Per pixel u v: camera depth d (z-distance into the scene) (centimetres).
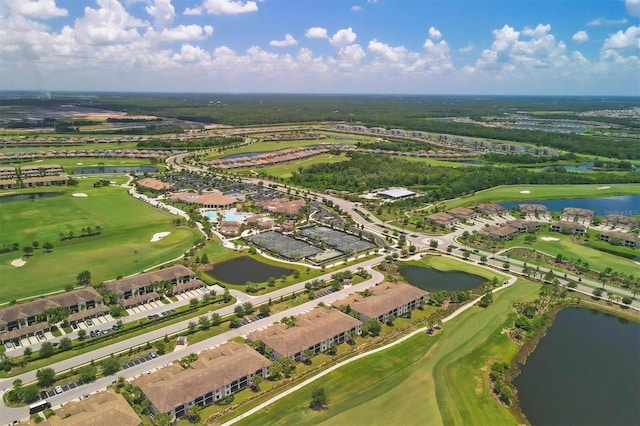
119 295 15525
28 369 11925
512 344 13625
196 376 10862
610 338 14162
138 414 10231
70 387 11219
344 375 11875
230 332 13925
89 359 12419
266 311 14962
